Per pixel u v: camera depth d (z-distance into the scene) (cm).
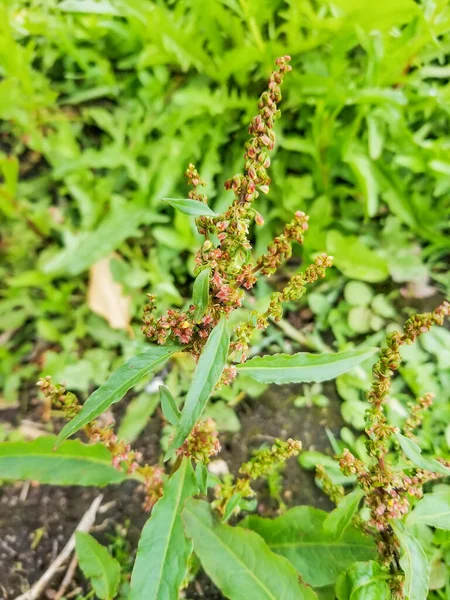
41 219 42
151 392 37
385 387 22
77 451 28
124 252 42
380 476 23
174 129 42
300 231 21
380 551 25
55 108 46
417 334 21
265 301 40
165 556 23
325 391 39
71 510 34
